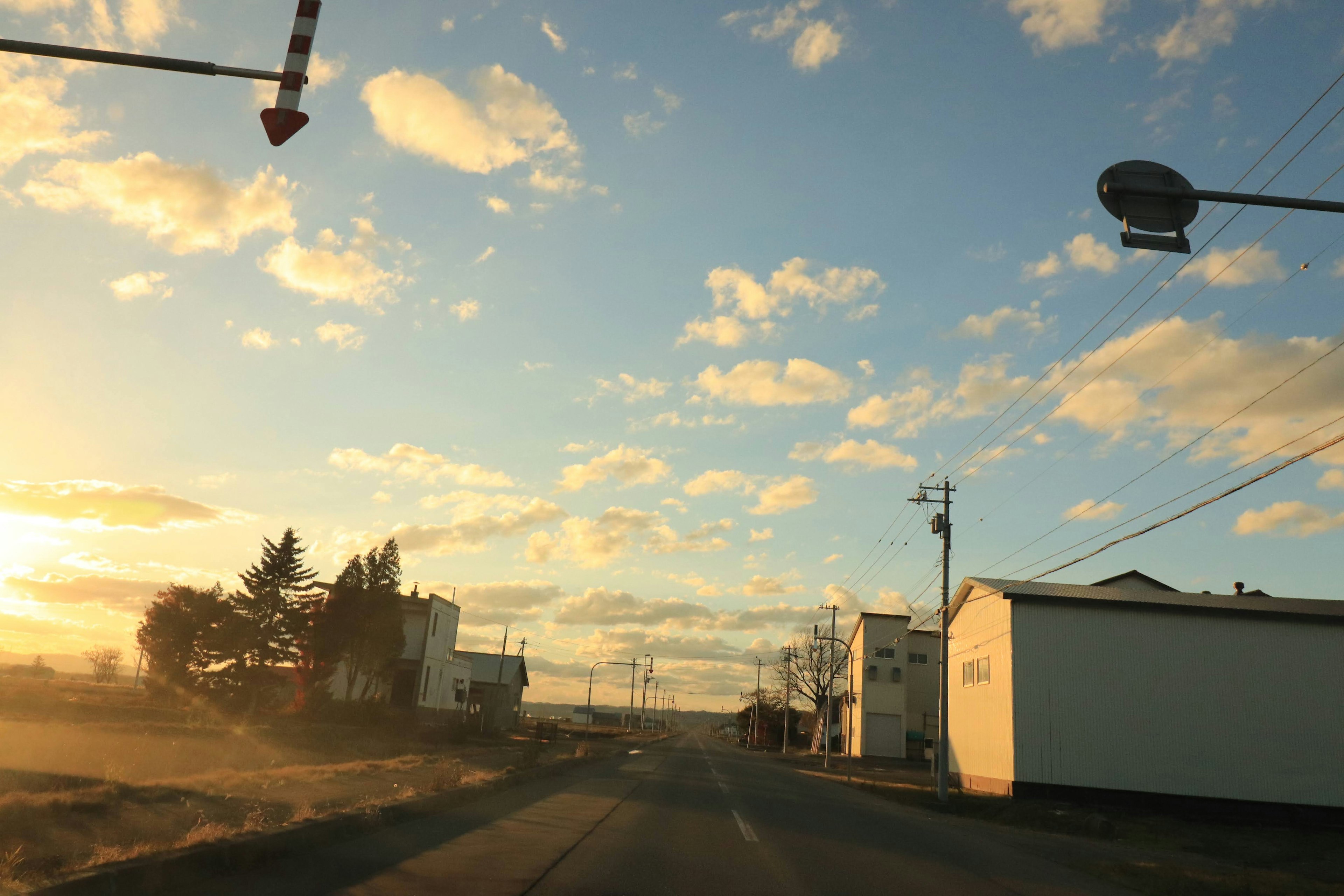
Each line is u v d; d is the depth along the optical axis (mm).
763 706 107938
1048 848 17938
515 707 86688
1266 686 31188
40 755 19859
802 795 27172
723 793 24625
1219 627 31984
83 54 7000
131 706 42281
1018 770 31453
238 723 39812
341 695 57250
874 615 69562
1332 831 28703
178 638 48094
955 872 12422
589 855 11328
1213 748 30812
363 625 49719
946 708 28953
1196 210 8375
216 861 8391
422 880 8789
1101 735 31391
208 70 7027
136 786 12695
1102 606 32469
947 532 30391
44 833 9297
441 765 19922
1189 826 27328
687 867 10922
